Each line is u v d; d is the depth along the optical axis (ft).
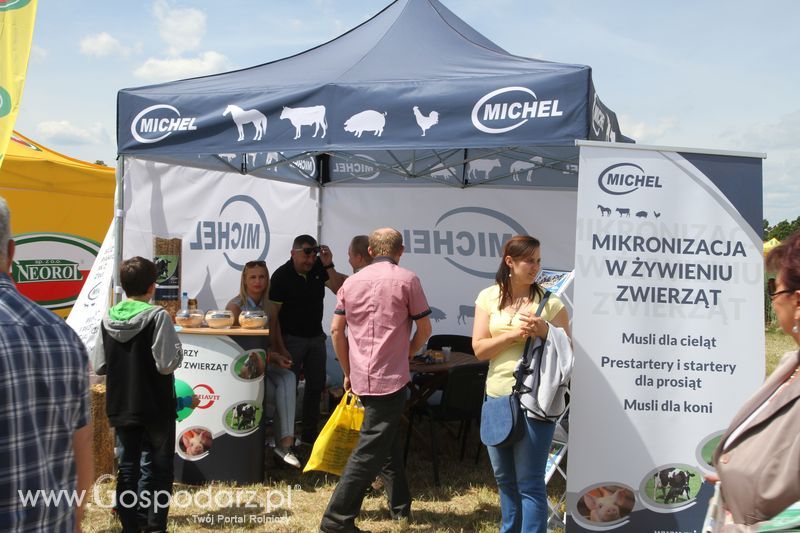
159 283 16.99
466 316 25.05
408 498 14.24
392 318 12.48
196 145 15.05
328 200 26.37
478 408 17.49
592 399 11.48
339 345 13.25
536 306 11.10
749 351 11.60
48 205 29.78
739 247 11.70
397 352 12.51
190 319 16.15
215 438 15.96
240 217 23.82
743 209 11.71
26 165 28.58
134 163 20.17
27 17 17.22
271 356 17.60
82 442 6.07
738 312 11.66
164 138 15.29
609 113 15.43
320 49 18.92
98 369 12.28
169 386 12.26
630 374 11.54
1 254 5.62
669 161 11.69
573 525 11.50
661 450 11.52
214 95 14.92
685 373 11.58
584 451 11.47
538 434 10.64
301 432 19.16
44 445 5.49
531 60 14.96
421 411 17.78
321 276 19.20
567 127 12.30
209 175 22.61
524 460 10.71
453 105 13.19
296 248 18.34
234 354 15.87
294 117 14.28
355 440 14.38
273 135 14.42
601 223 11.59
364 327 12.60
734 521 5.50
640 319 11.57
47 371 5.55
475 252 24.90
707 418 11.57
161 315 11.98
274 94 14.42
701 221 11.68
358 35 19.02
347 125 13.88
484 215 24.76
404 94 13.53
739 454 5.47
